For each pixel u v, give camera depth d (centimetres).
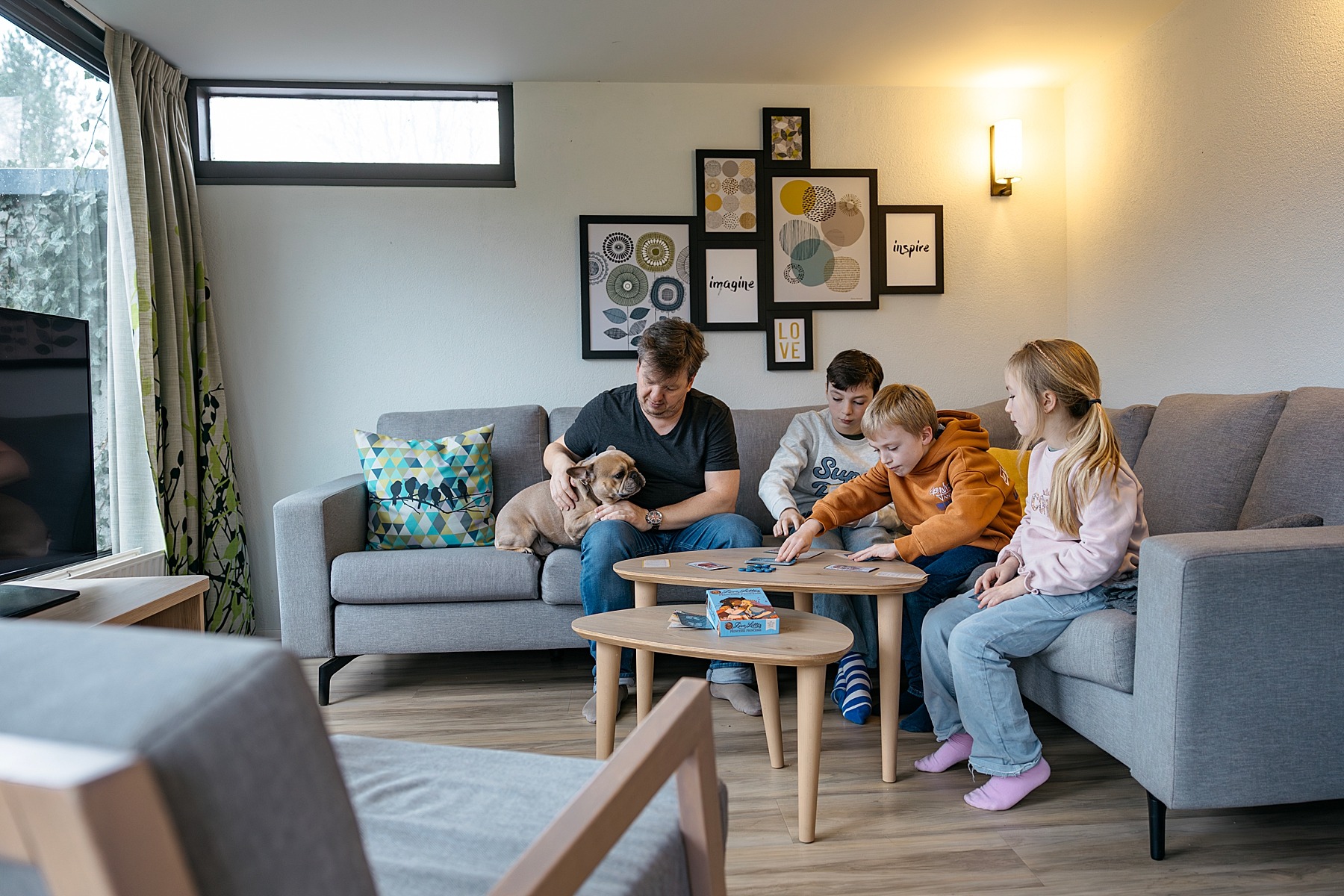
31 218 241
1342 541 142
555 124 323
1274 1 231
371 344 321
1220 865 145
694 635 165
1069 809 167
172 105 297
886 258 334
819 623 173
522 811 93
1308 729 141
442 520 276
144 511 267
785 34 287
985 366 338
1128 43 297
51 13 246
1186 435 226
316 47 288
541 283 325
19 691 42
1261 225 239
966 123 336
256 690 43
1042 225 340
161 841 38
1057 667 174
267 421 318
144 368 266
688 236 326
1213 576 138
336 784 48
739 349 330
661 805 93
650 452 246
